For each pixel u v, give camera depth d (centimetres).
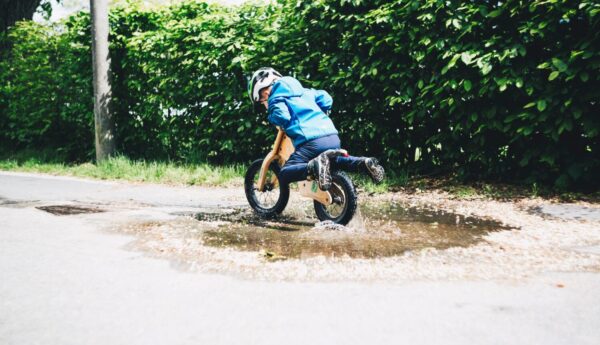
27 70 977
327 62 641
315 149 396
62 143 1019
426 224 397
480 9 531
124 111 908
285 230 375
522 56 510
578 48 485
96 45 862
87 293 229
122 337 184
